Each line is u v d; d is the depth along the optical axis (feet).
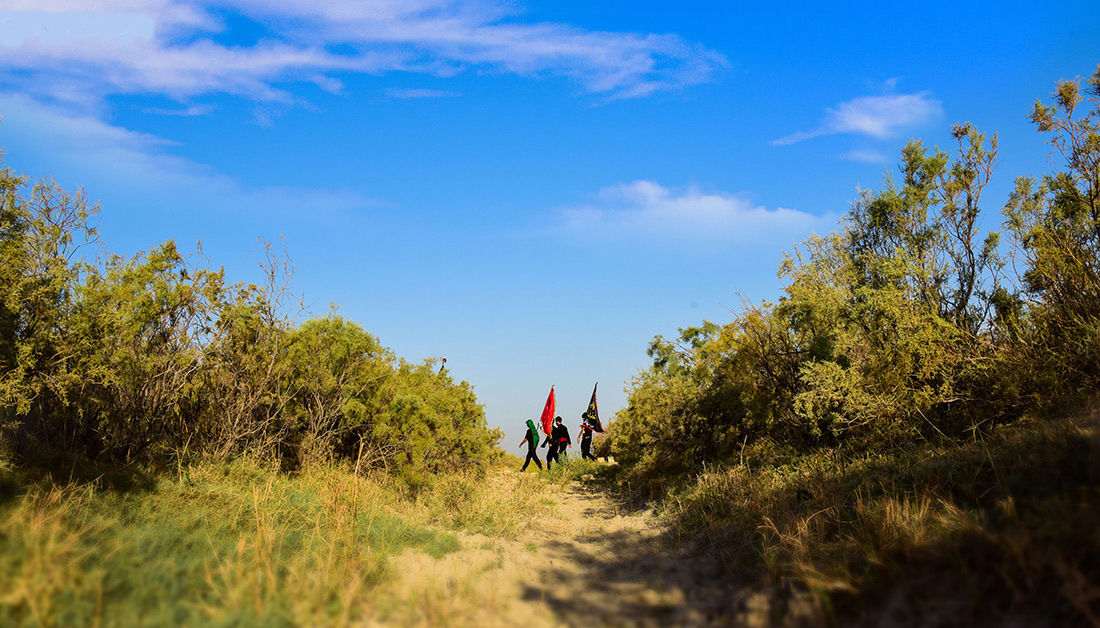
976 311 29.01
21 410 20.61
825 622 13.10
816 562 15.88
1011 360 24.82
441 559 20.89
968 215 29.86
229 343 31.04
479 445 44.91
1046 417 21.42
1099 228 24.91
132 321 25.32
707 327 46.26
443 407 42.52
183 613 12.60
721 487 27.25
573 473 51.11
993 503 15.79
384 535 21.66
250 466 28.86
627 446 44.62
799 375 30.71
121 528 16.26
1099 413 19.15
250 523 19.61
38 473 20.34
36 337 21.33
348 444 37.76
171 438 28.91
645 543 24.52
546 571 20.29
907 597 12.71
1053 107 26.48
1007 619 11.08
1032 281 26.27
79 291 22.91
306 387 35.06
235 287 30.53
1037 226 26.89
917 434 25.76
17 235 22.65
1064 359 22.72
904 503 17.04
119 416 25.43
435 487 33.78
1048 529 12.39
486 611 15.30
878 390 27.50
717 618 14.66
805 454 30.40
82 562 13.32
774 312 33.09
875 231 34.17
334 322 37.14
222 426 30.76
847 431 29.48
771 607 14.43
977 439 22.82
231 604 12.92
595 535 26.94
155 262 27.09
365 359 37.76
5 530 13.75
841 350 28.89
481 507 30.09
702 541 22.41
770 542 18.54
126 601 12.37
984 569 12.53
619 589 17.76
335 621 13.29
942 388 25.71
